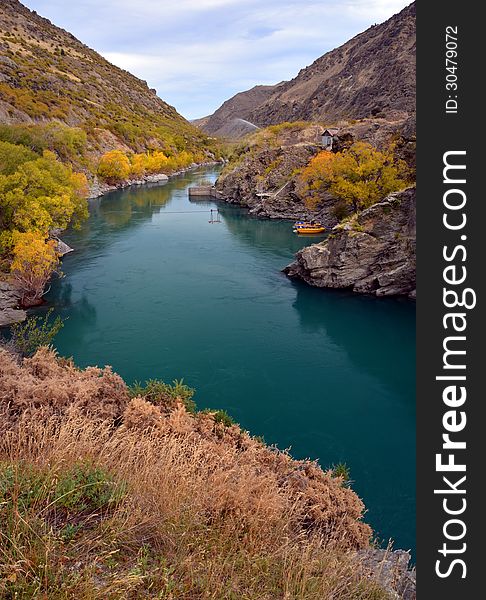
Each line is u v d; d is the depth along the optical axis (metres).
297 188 80.12
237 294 43.53
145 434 9.62
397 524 17.22
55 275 46.97
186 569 5.52
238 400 25.59
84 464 6.82
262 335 34.62
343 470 16.69
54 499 5.81
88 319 36.41
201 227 72.75
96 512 6.03
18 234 40.16
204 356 30.72
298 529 8.41
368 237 44.03
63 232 66.44
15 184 43.22
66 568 4.86
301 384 27.62
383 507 18.11
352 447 21.86
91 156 117.62
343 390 27.03
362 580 6.62
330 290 45.44
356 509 10.29
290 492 9.34
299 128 112.88
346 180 64.19
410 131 65.06
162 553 5.76
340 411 24.84
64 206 46.28
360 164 63.19
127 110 199.75
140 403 10.71
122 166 113.75
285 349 32.41
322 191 74.38
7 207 41.88
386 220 43.91
